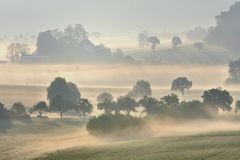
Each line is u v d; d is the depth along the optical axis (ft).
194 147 204.85
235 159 172.04
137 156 200.85
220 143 207.31
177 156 189.16
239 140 211.82
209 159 177.68
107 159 205.46
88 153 227.40
